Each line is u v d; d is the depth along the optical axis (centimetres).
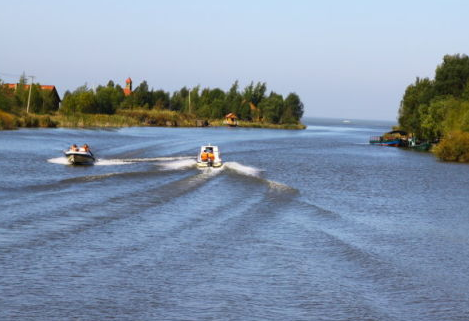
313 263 2603
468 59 14962
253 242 2928
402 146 15050
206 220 3397
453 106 12656
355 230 3406
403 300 2172
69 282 2175
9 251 2508
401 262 2706
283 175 6334
